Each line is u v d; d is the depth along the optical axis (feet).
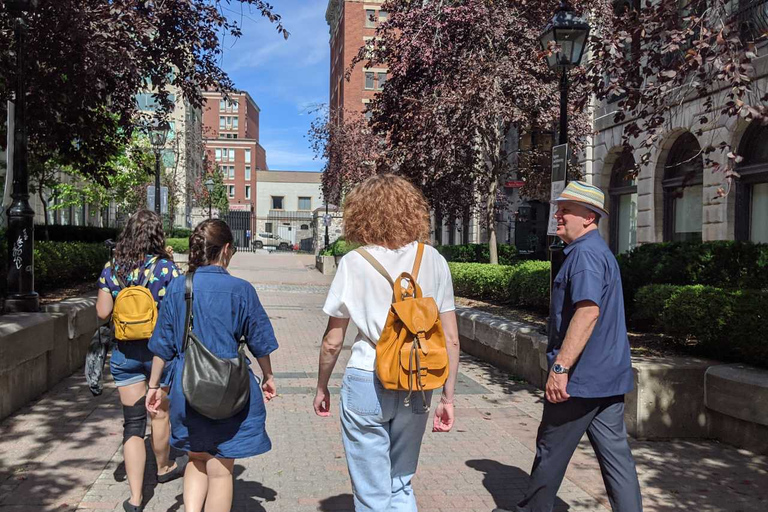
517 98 40.96
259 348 10.40
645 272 24.04
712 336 17.31
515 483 14.05
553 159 23.68
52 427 17.06
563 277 10.87
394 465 9.16
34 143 34.65
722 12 18.94
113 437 16.40
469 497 13.23
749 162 39.58
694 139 44.62
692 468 14.94
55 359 21.67
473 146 44.16
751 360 17.04
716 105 39.09
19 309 21.59
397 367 8.27
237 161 297.94
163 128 37.70
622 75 20.29
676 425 17.06
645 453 15.96
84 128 33.22
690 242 23.38
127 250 12.76
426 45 39.91
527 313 30.94
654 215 47.80
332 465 15.01
